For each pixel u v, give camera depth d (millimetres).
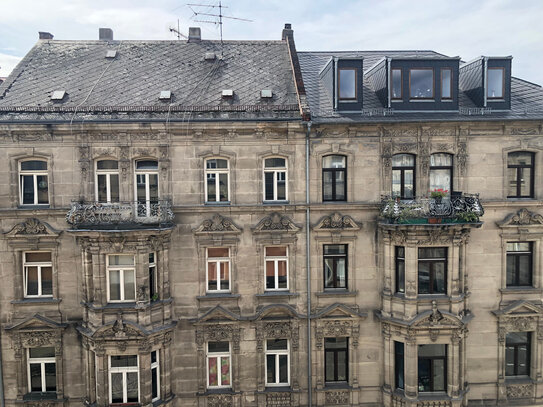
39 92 17781
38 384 17109
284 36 22719
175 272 16828
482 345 17391
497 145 17156
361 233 17141
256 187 16875
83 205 15703
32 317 16375
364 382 17453
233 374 17141
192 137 16625
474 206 15961
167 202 16266
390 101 17453
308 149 16812
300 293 17109
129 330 15633
